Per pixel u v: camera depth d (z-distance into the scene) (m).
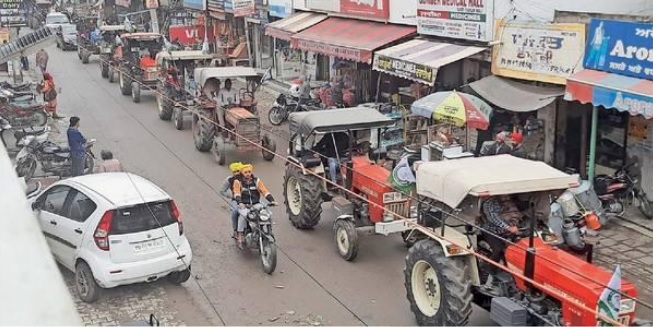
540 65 15.05
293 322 10.00
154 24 42.56
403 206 11.98
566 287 7.73
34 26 51.38
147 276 10.32
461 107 15.20
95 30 41.62
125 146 21.14
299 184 13.41
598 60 13.46
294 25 25.64
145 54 29.62
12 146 19.20
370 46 20.03
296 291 11.05
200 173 18.19
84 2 62.00
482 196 8.52
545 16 15.23
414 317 10.08
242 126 18.80
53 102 24.56
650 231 13.13
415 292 9.52
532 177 8.63
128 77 28.94
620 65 12.98
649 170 13.91
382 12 21.69
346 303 10.59
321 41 22.33
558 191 8.87
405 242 12.89
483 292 8.82
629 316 7.63
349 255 12.09
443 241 8.88
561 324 7.82
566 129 15.77
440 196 8.97
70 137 16.88
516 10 15.90
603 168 15.20
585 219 11.53
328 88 23.62
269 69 30.62
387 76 22.42
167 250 10.52
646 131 13.93
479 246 9.14
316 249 12.81
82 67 37.91
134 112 26.14
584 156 15.55
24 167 16.62
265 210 12.01
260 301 10.71
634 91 12.15
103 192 10.56
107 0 52.94
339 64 25.00
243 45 33.31
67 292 1.33
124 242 10.16
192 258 12.46
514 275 8.26
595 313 7.14
